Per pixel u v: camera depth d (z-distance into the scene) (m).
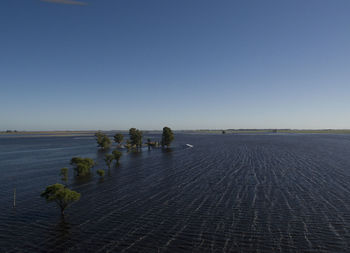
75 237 28.69
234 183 52.59
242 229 30.17
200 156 101.81
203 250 25.47
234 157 96.31
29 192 48.62
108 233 29.66
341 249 25.28
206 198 42.59
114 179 59.06
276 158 91.19
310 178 55.94
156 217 34.38
